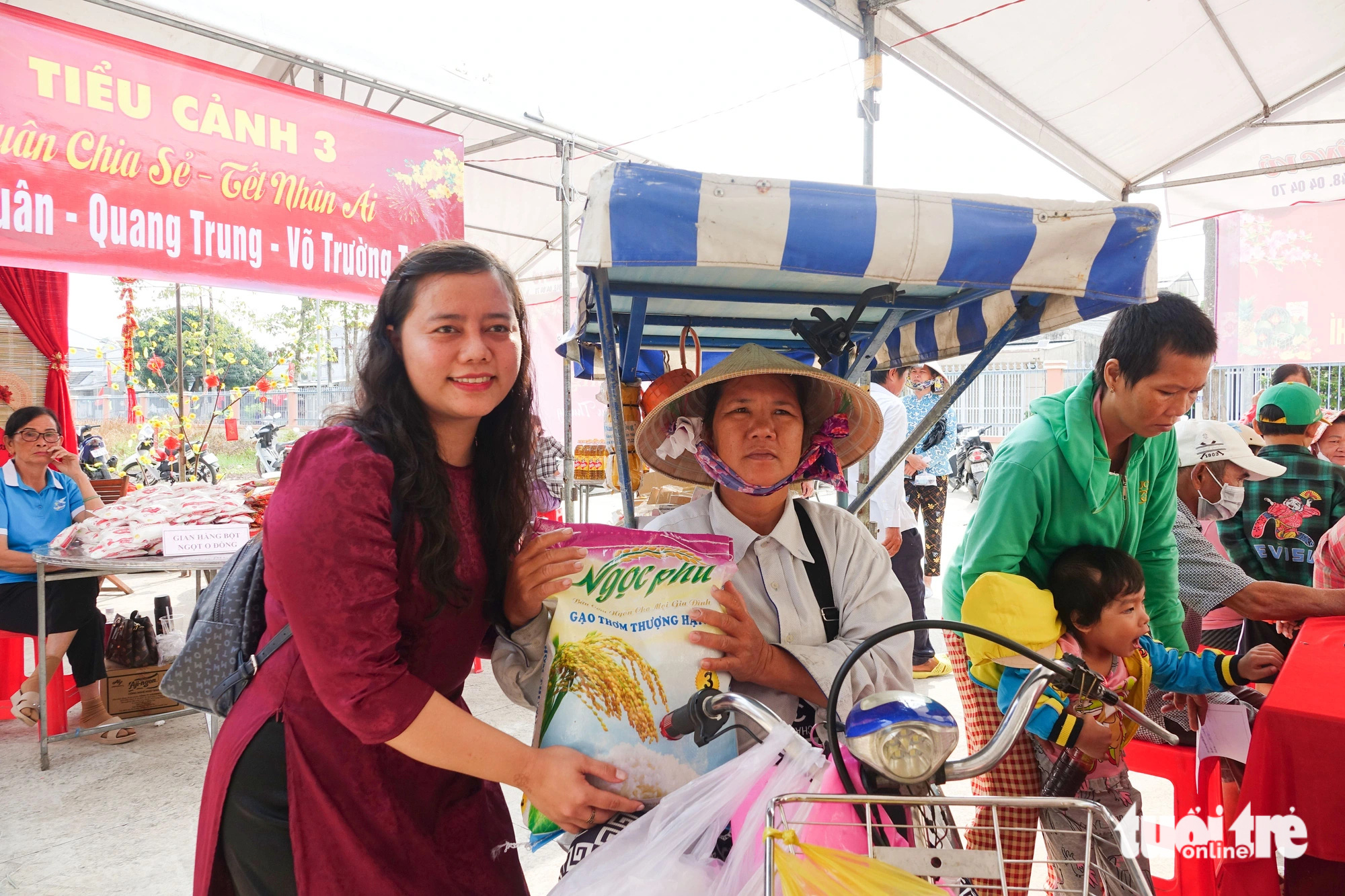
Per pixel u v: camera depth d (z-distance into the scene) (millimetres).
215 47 4730
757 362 1490
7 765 3486
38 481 4082
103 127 3248
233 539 3740
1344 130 5816
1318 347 6324
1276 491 3041
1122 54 4668
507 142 6348
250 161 3682
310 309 10164
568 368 3373
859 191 1290
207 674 1425
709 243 1221
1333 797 1417
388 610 1114
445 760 1123
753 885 975
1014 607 1647
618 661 1233
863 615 1501
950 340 2127
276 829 1227
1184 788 2088
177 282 3473
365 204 4094
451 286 1210
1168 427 1776
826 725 1412
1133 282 1450
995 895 994
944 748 942
